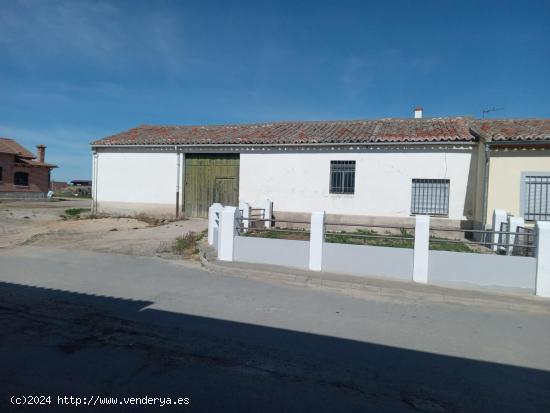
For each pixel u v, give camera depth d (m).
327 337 5.15
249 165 17.08
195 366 4.12
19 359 4.14
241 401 3.46
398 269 8.48
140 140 18.80
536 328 5.95
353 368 4.25
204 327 5.31
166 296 6.78
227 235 9.70
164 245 11.86
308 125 18.81
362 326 5.66
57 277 7.91
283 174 16.58
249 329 5.31
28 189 34.50
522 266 7.80
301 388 3.75
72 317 5.52
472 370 4.34
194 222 16.81
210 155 17.95
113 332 5.00
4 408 3.22
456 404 3.58
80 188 57.56
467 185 14.38
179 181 18.27
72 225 16.25
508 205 12.66
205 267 9.34
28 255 10.35
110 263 9.49
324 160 16.03
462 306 7.05
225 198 17.69
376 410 3.41
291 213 16.44
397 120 18.09
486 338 5.40
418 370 4.27
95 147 19.39
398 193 15.09
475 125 15.28
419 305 6.96
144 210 18.83
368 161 15.44
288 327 5.46
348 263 8.81
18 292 6.74
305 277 8.27
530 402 3.68
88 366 4.02
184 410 3.27
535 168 12.48
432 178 14.73
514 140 12.34
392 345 4.98
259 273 8.62
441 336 5.39
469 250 11.67
